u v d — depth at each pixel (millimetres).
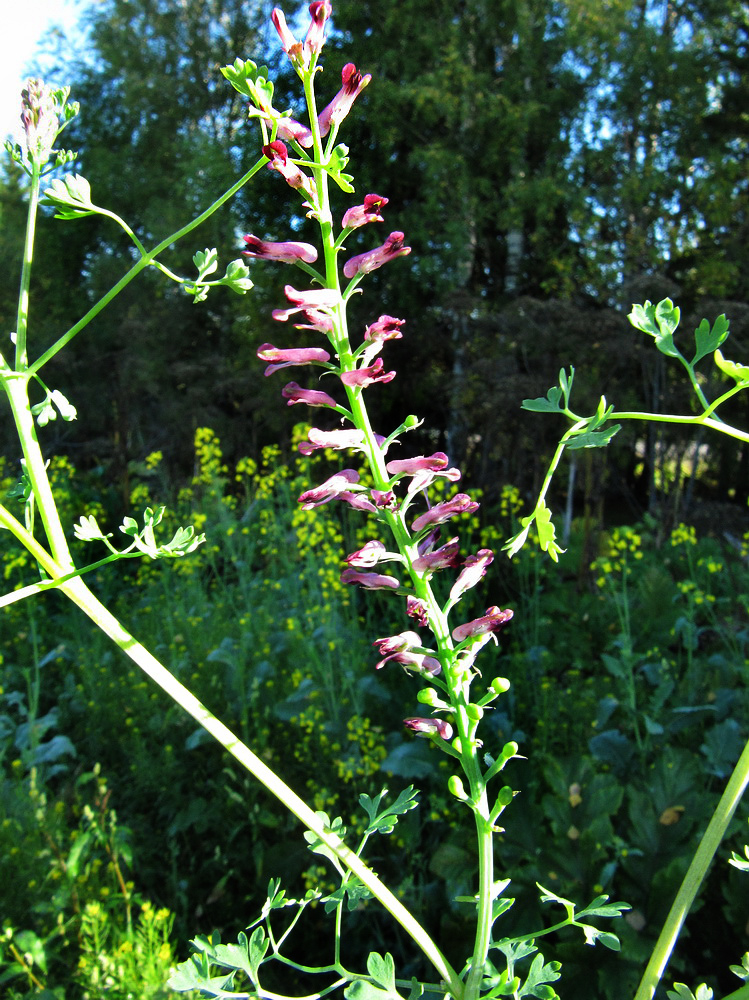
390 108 9547
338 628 4562
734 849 2893
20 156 1200
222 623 5152
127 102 13695
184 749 4113
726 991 2709
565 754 3668
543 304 7129
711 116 10289
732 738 3424
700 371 8062
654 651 4328
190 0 14070
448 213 9812
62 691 5059
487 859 1099
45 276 14008
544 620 4805
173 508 8094
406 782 3672
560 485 8680
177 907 3301
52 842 2918
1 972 2596
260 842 3541
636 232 8938
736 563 5750
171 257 11672
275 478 6809
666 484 8734
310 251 1138
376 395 10227
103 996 2332
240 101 13875
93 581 6938
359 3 9867
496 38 10039
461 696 1137
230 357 11445
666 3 10297
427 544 1203
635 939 2752
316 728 3959
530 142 10148
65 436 12562
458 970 2885
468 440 9852
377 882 1086
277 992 3053
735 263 9258
